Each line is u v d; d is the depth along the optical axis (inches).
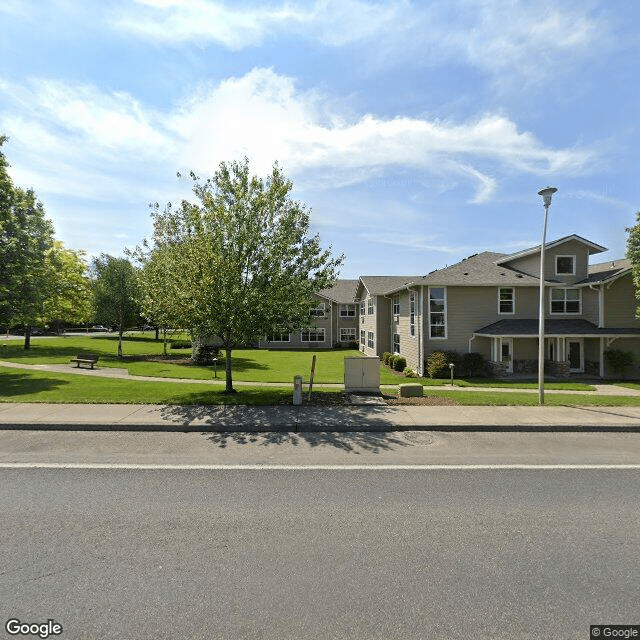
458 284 844.0
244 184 462.0
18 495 207.5
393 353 1136.8
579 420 362.3
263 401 430.3
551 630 117.5
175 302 446.6
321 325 1726.1
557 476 240.2
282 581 139.0
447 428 344.5
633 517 188.9
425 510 194.7
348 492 215.0
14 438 309.7
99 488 217.0
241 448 290.5
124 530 172.9
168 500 203.0
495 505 200.5
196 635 114.2
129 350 1267.2
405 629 117.3
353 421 354.6
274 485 223.6
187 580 139.0
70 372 716.0
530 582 139.7
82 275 1332.4
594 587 137.4
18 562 148.3
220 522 180.7
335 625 118.4
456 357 825.5
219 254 431.8
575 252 898.1
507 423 350.3
